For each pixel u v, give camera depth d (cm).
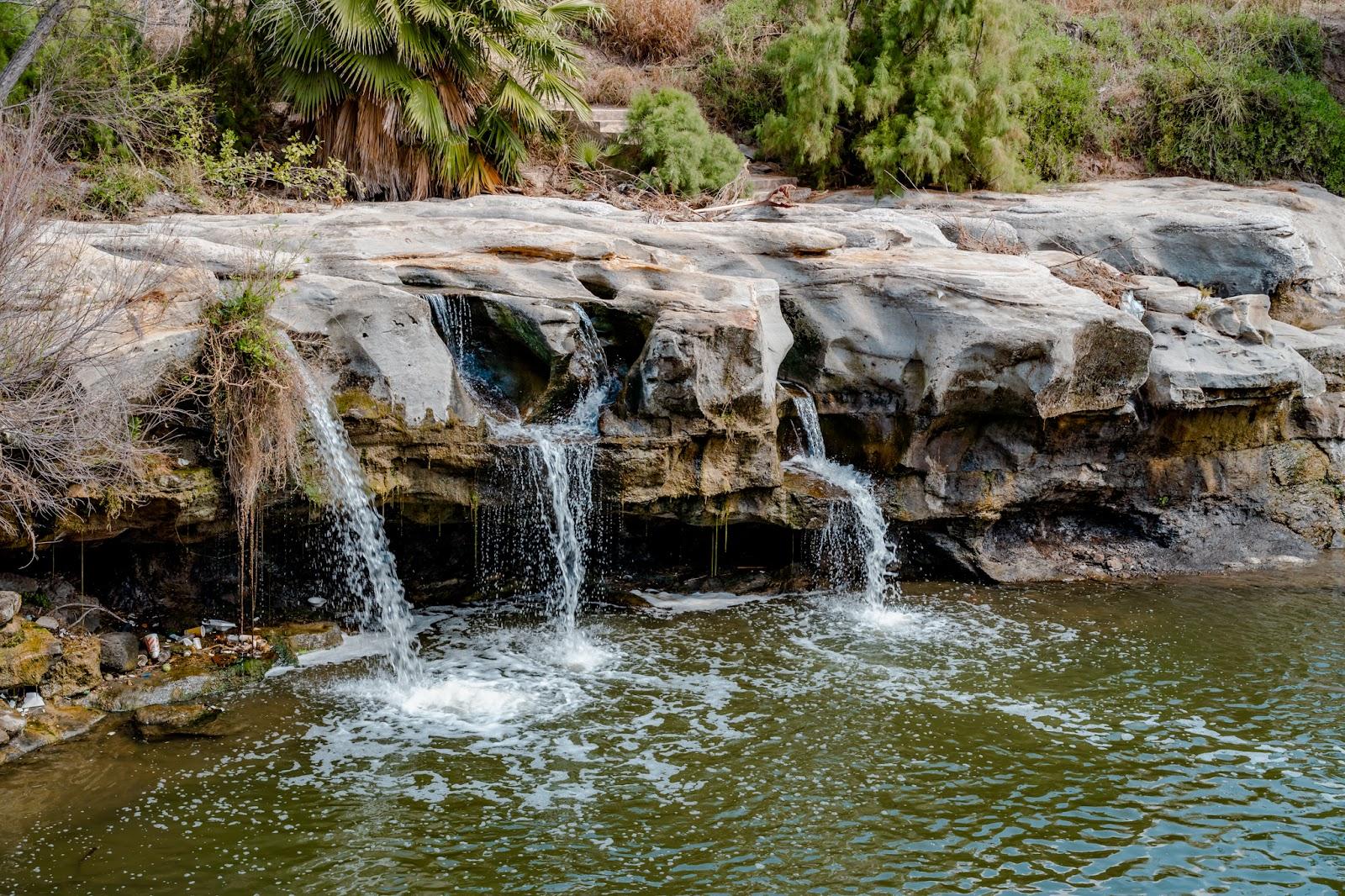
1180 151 1920
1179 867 675
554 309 1050
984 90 1642
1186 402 1191
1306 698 906
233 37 1462
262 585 990
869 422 1168
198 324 886
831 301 1175
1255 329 1258
